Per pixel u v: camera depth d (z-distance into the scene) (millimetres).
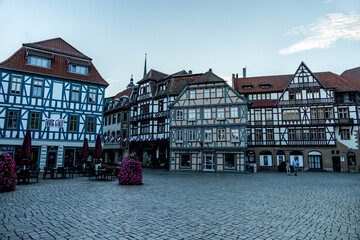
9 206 7352
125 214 6668
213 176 20031
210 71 28500
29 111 20219
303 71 32219
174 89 30656
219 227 5645
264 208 7727
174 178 17812
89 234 5027
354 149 29656
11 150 19250
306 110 31656
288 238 5004
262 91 34469
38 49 21938
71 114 22000
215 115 26469
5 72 19641
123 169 13352
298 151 31453
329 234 5281
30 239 4664
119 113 37031
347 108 30688
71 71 22703
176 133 27500
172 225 5734
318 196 10172
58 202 8094
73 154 21750
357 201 9086
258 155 32938
